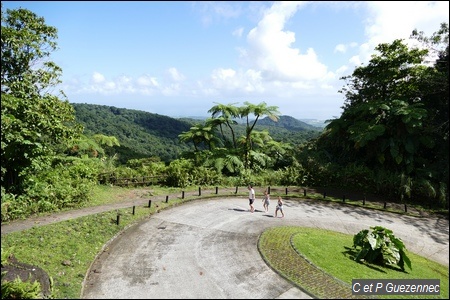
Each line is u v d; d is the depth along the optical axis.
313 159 25.81
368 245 11.69
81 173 18.94
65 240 11.62
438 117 23.52
